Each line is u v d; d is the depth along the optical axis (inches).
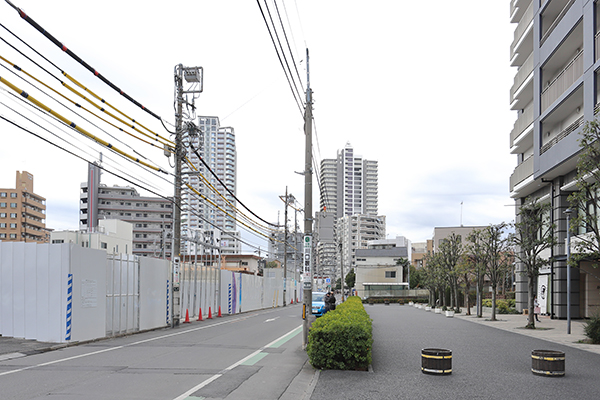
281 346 579.8
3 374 379.2
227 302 1311.5
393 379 372.8
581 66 878.4
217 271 1259.8
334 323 425.1
